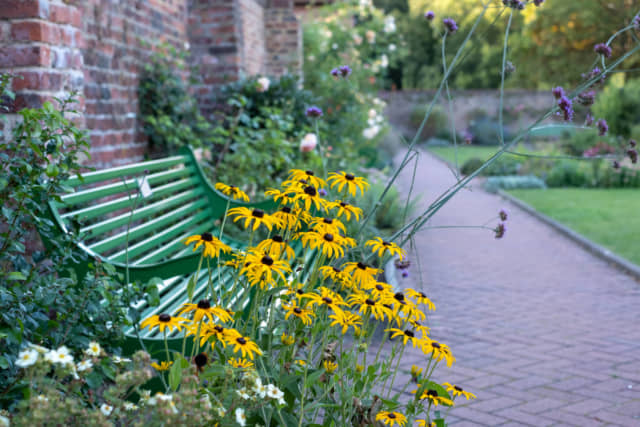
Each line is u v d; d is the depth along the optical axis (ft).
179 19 23.40
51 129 8.71
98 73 16.66
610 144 57.00
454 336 17.37
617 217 37.50
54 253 8.71
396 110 107.04
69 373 6.08
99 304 8.42
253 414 7.55
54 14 10.21
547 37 102.89
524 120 100.48
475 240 31.96
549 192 50.21
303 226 11.06
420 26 137.39
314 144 22.90
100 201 15.29
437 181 55.93
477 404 12.87
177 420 5.71
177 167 16.81
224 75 26.18
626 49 82.43
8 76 9.16
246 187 22.22
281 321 8.41
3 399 7.22
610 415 12.45
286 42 34.60
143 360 6.26
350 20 50.31
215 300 7.86
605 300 21.27
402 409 11.99
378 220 25.36
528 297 21.58
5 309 7.44
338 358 8.13
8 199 8.38
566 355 15.93
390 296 8.14
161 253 13.43
